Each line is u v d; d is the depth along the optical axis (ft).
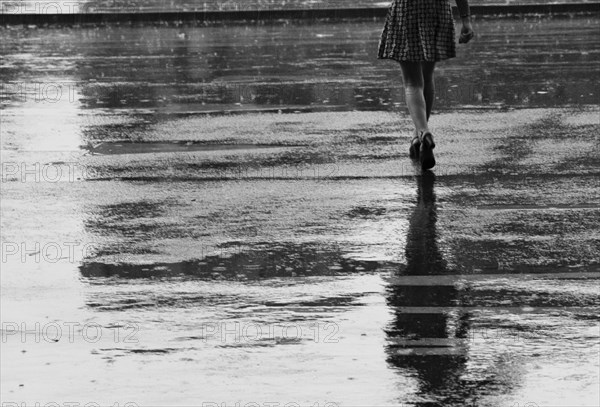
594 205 32.37
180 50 70.54
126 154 40.37
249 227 30.32
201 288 25.23
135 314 23.59
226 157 39.52
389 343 21.68
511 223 30.48
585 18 87.15
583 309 23.50
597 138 41.93
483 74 58.49
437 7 37.27
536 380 19.77
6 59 67.46
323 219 31.04
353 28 81.46
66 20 86.07
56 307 24.12
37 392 19.65
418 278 25.79
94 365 20.84
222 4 97.50
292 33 78.84
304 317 23.24
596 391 19.30
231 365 20.70
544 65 61.57
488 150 40.04
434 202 32.81
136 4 99.35
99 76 60.13
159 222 30.99
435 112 47.91
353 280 25.68
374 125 45.29
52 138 43.65
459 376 19.98
